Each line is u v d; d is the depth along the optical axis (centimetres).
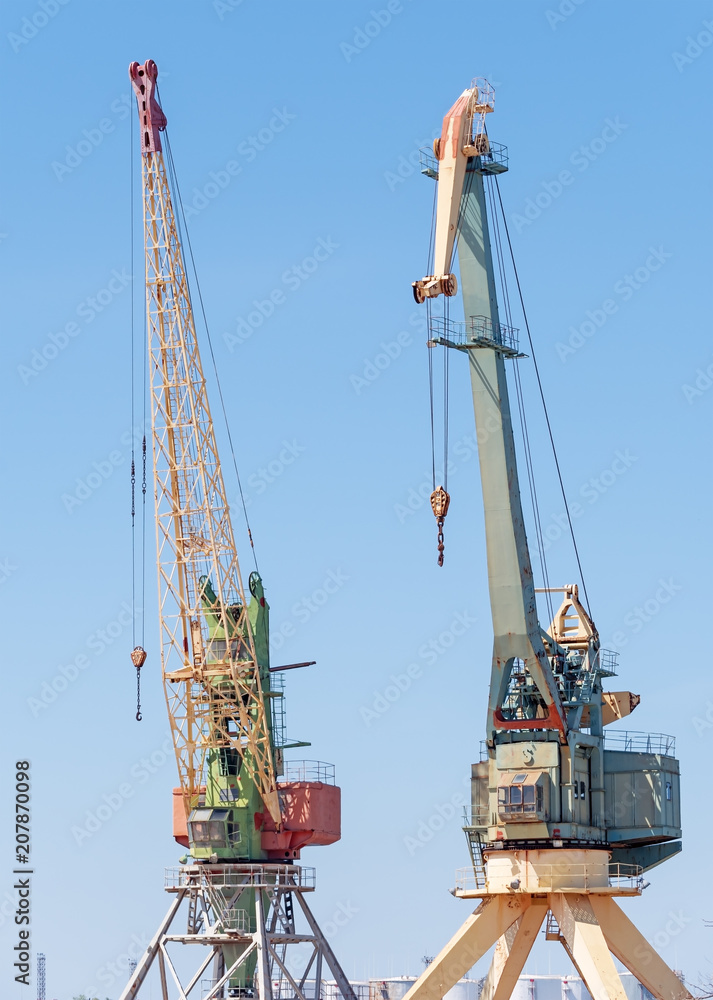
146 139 10100
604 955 8256
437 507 7956
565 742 8625
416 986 8544
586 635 9150
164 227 10119
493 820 8625
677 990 8538
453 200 8306
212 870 10481
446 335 8325
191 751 10500
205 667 10344
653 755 9019
